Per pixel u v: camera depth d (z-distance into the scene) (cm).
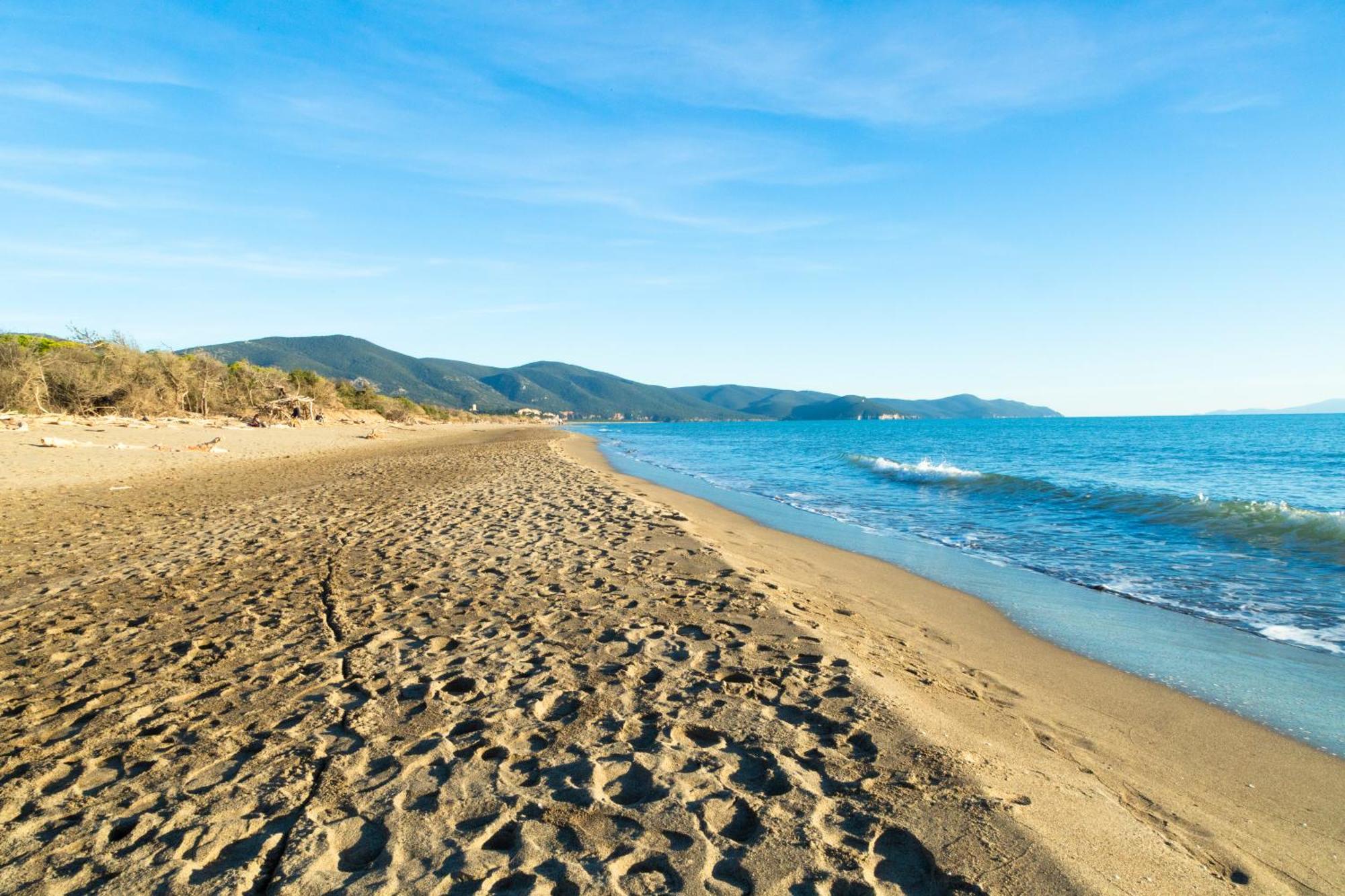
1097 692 466
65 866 258
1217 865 275
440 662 467
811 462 2998
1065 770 342
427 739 357
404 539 902
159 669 460
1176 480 1955
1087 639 581
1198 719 425
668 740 353
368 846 269
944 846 263
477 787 310
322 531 968
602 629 532
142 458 2078
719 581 679
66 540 920
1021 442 4728
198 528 998
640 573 714
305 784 314
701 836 273
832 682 428
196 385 4022
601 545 855
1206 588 749
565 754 340
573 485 1572
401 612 582
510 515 1103
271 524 1035
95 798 306
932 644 562
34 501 1288
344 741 355
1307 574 805
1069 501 1457
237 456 2394
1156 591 741
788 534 1107
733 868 254
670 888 243
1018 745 369
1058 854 259
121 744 356
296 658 478
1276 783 349
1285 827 309
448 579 689
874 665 479
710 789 307
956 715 403
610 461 2947
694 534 941
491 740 354
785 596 646
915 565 878
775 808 291
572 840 271
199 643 510
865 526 1191
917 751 338
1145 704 447
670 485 1948
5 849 270
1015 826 275
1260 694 466
